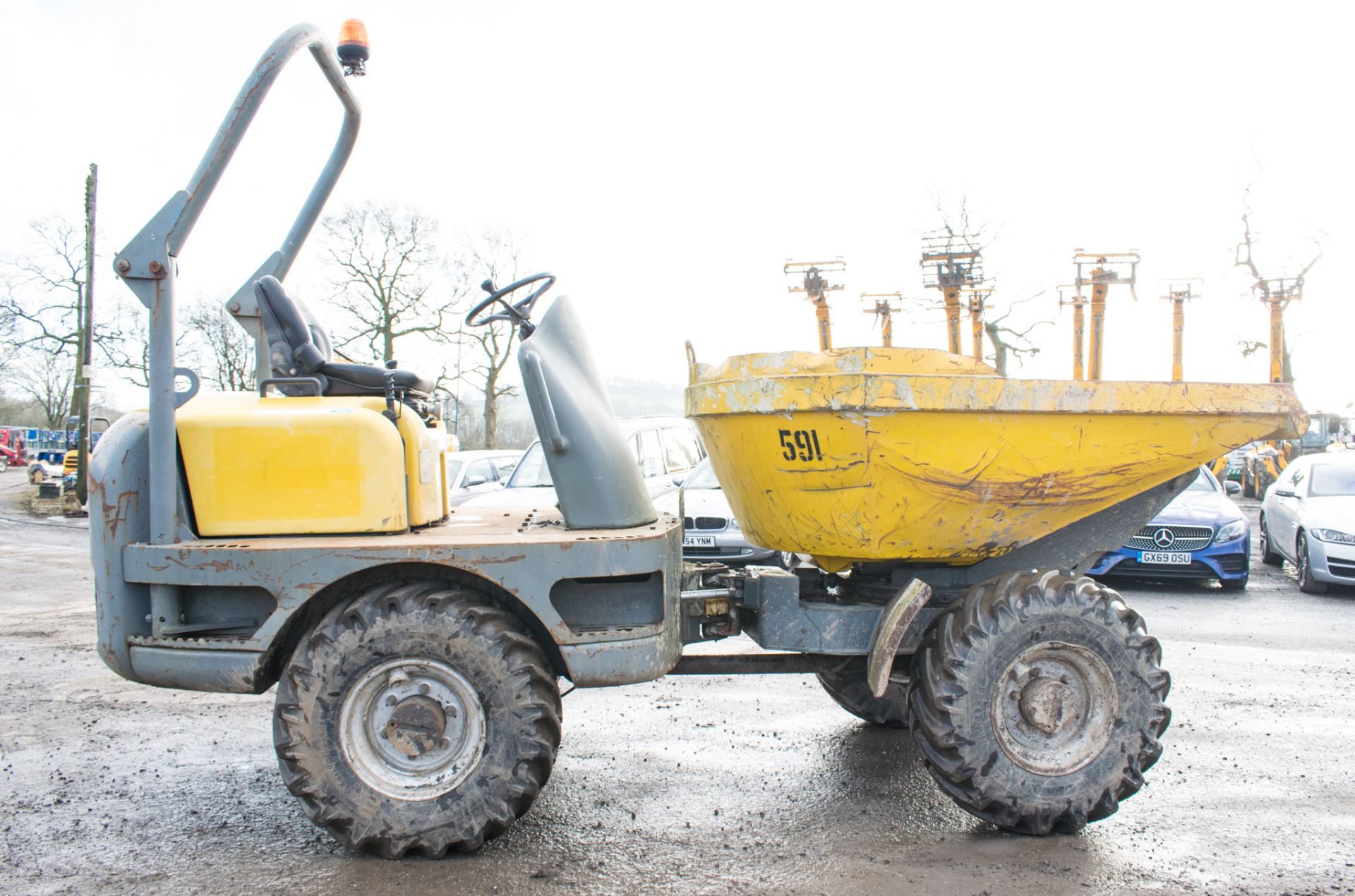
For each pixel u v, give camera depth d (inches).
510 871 131.4
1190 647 281.1
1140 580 424.8
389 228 1441.9
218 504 138.9
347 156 183.5
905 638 154.9
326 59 160.9
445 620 132.0
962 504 140.9
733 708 217.6
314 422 139.2
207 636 138.6
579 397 151.3
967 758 139.2
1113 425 139.9
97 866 134.2
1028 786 140.3
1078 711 144.1
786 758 181.3
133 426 139.0
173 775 173.2
